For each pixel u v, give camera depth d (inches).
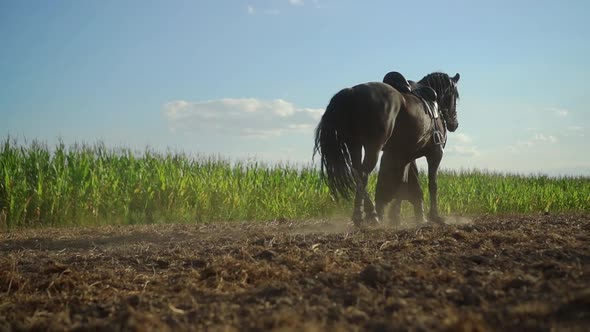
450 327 127.4
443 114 400.8
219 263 217.6
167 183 540.7
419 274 183.8
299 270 206.7
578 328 123.4
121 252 272.7
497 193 686.5
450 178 795.4
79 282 202.8
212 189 562.6
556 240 255.8
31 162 495.2
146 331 137.4
